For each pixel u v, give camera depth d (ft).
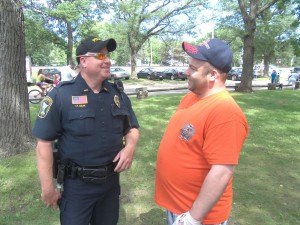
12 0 18.13
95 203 8.71
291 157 20.65
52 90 8.26
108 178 8.64
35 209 13.35
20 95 18.81
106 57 8.23
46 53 193.67
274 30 122.01
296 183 16.72
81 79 8.30
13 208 13.46
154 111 35.06
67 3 82.12
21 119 18.84
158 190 8.04
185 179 7.23
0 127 18.35
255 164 19.11
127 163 8.80
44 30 87.35
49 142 8.20
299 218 13.37
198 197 6.73
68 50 94.89
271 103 45.11
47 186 8.20
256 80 140.56
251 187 15.98
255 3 64.03
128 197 14.57
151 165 18.20
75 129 8.09
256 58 164.45
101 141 8.28
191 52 7.05
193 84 7.18
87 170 8.27
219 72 7.06
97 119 8.20
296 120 32.53
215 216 7.23
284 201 14.74
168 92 66.90
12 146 18.49
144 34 120.78
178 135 7.29
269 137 25.22
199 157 7.04
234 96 53.62
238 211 13.70
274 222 13.00
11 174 16.29
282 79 138.31
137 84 111.04
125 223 12.57
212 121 6.70
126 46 157.38
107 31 113.50
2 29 18.17
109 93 8.55
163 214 13.25
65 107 8.07
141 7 112.06
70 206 8.49
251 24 64.54
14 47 18.34
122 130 8.87
